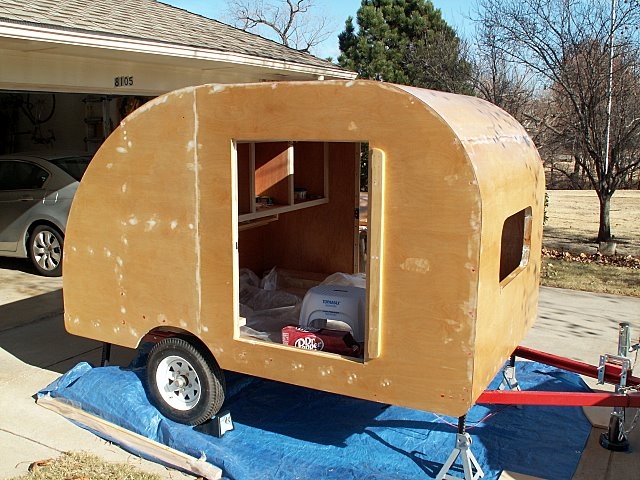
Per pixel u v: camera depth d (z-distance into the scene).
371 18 19.77
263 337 4.02
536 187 4.34
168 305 4.15
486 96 13.53
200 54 7.44
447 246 3.17
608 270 9.48
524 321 4.36
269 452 4.02
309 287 5.78
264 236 6.09
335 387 3.62
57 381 4.77
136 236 4.19
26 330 6.48
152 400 4.38
